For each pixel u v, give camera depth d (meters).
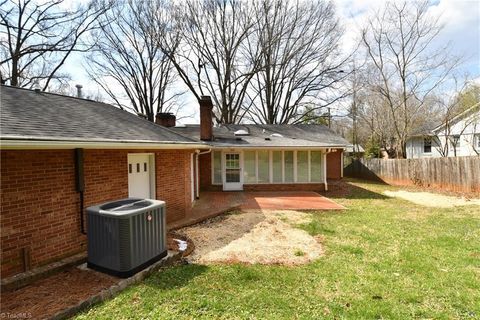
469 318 2.95
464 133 17.67
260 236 6.16
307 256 4.87
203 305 3.20
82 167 4.87
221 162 13.87
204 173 13.87
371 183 17.00
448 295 3.41
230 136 15.28
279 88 25.30
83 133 4.84
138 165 6.65
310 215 8.38
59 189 4.52
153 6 21.34
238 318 2.96
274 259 4.73
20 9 16.09
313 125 20.27
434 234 6.09
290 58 23.94
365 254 4.91
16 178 3.93
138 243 4.01
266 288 3.63
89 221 4.11
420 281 3.80
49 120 4.91
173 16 21.84
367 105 23.53
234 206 9.58
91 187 5.12
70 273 3.99
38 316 2.87
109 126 6.15
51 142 3.84
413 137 21.67
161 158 7.23
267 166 13.88
